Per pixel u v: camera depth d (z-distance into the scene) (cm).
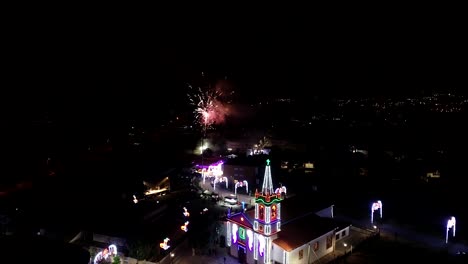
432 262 4694
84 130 12225
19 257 2738
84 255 2959
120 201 6359
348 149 10675
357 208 6781
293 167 9544
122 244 4869
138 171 8025
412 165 9212
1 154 9175
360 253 4944
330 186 8138
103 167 8594
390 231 5722
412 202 7081
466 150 9950
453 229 5538
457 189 7650
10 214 5594
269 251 4462
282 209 5147
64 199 6450
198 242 5281
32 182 7619
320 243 4756
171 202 7000
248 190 7844
